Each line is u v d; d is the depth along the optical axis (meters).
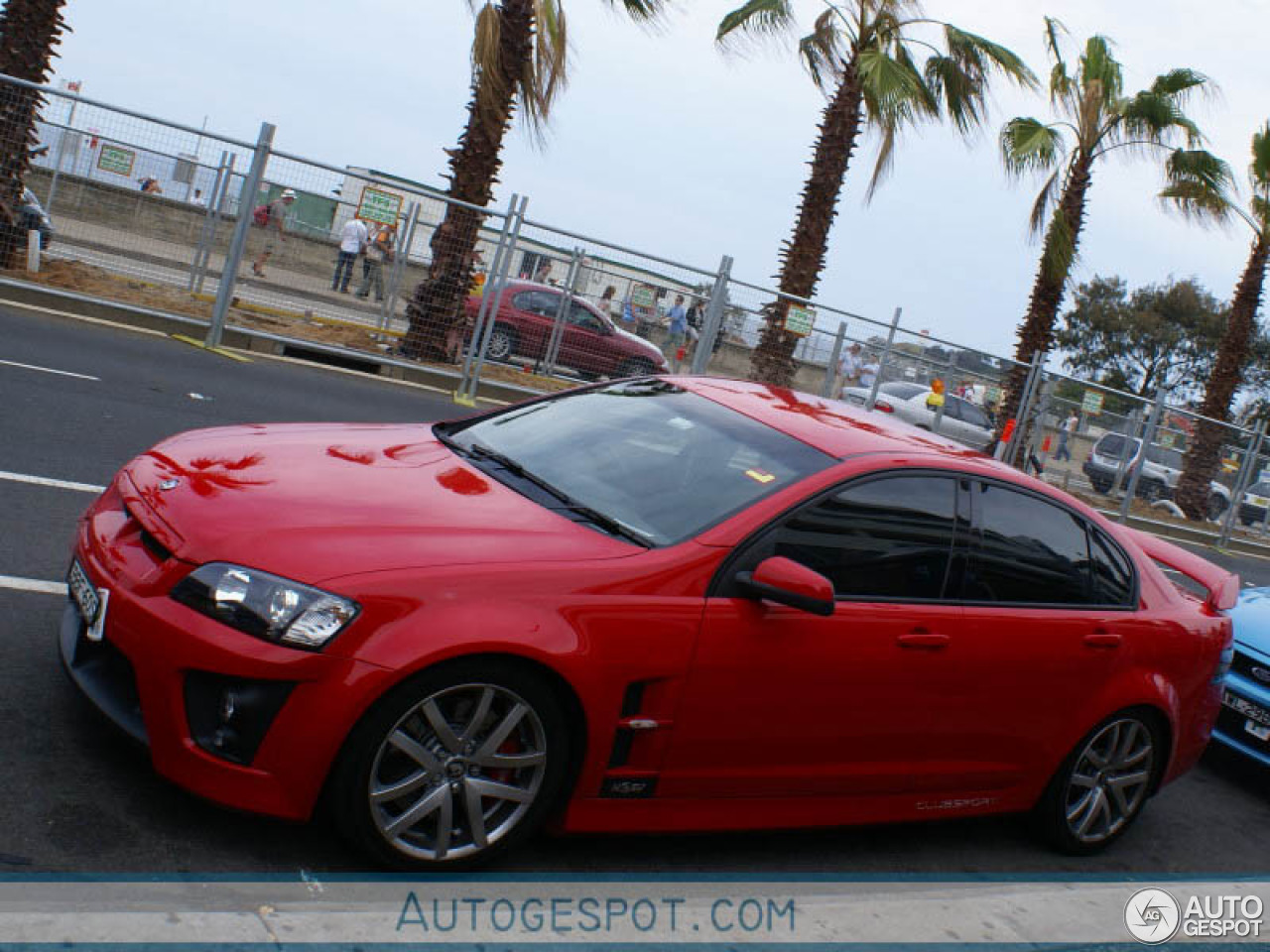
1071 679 4.40
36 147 13.99
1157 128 22.33
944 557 4.12
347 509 3.48
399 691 3.11
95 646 3.48
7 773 3.32
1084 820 4.70
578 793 3.49
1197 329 60.78
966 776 4.29
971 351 18.88
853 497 3.96
